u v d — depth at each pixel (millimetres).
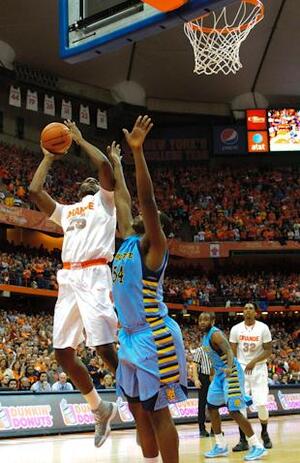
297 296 26188
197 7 5832
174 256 26969
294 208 29328
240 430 7188
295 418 13375
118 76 27578
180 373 3279
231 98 29797
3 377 11828
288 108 29469
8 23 23094
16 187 22641
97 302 3939
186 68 27266
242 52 26281
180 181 30422
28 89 25188
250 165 31656
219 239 27484
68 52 6953
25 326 17375
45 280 20797
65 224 4219
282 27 25031
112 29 6555
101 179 4047
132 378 3334
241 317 27344
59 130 4164
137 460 6246
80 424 9984
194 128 30984
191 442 8359
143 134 3250
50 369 12938
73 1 6996
